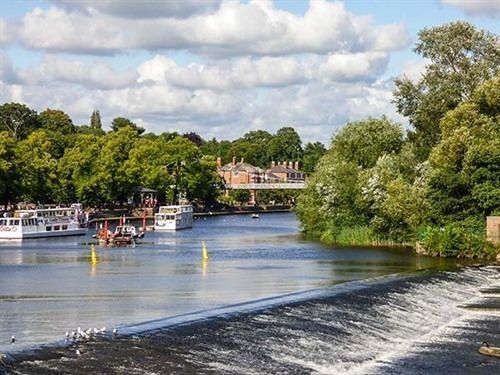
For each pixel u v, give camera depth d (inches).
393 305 2370.8
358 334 1975.9
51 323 2172.7
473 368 1771.7
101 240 5876.0
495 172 4387.3
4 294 2842.0
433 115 6072.8
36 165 7736.2
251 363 1589.6
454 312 2445.9
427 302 2522.1
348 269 3698.3
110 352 1498.5
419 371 1729.8
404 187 4815.5
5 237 6510.8
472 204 4424.2
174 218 7736.2
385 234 5118.1
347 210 5511.8
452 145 4633.4
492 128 4872.0
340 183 5506.9
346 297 2383.1
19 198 7755.9
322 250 4793.3
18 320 2226.9
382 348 1905.8
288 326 1914.4
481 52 6156.5
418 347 1942.7
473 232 4338.1
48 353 1454.2
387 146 5851.4
